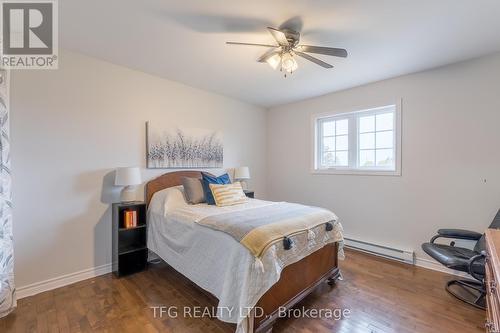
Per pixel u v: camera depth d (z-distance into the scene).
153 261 3.08
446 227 2.77
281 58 2.11
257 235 1.75
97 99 2.68
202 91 3.67
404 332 1.77
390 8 1.78
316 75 3.10
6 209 1.98
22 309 2.04
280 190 4.52
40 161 2.33
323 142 4.03
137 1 1.73
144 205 2.87
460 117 2.67
